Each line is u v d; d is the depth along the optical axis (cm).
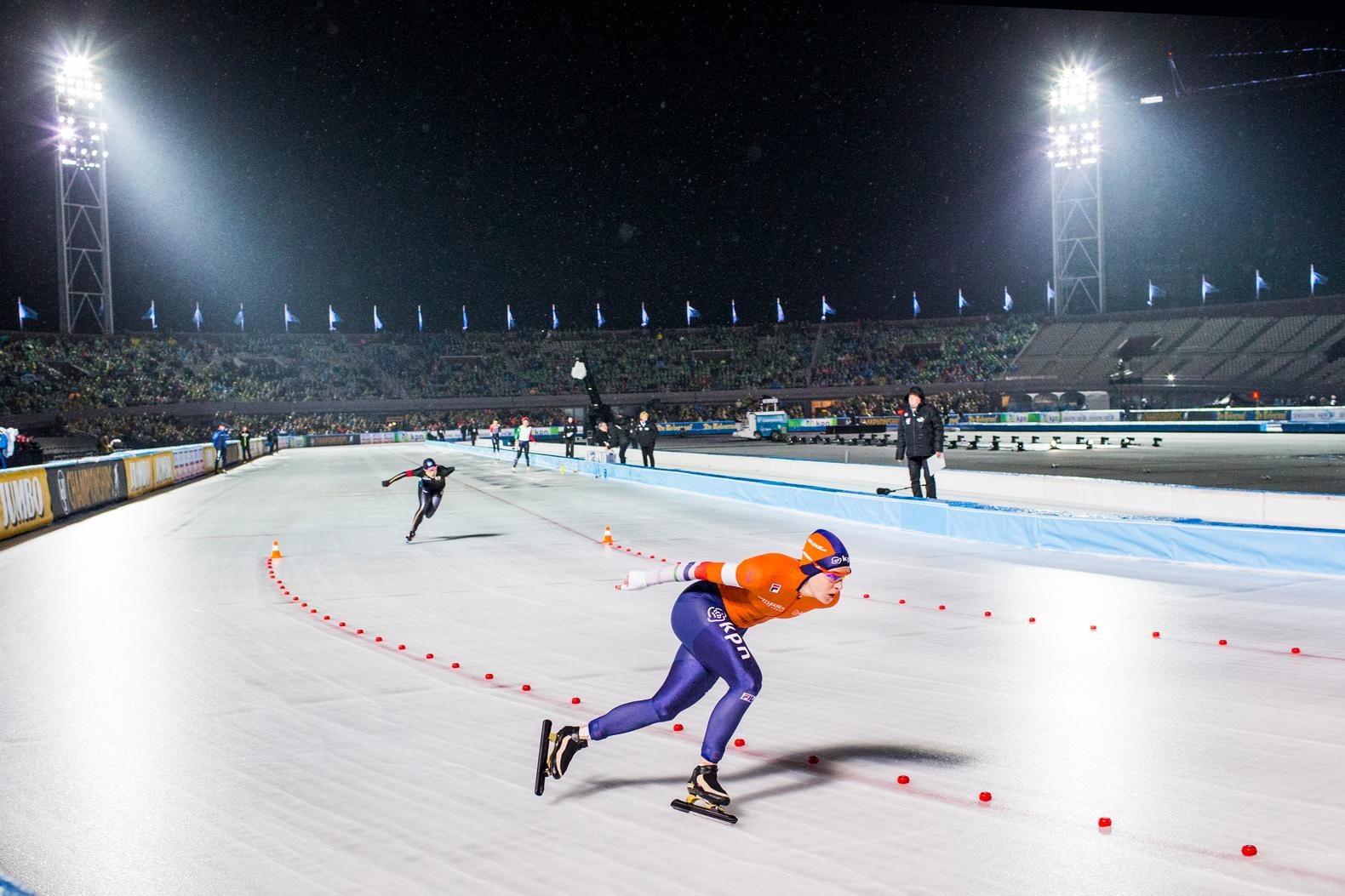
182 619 959
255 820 433
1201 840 389
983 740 527
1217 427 4369
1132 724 553
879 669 696
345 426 7631
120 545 1627
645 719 442
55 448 4144
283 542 1609
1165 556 1207
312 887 362
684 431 7312
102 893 362
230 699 650
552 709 613
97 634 888
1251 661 699
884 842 392
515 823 423
